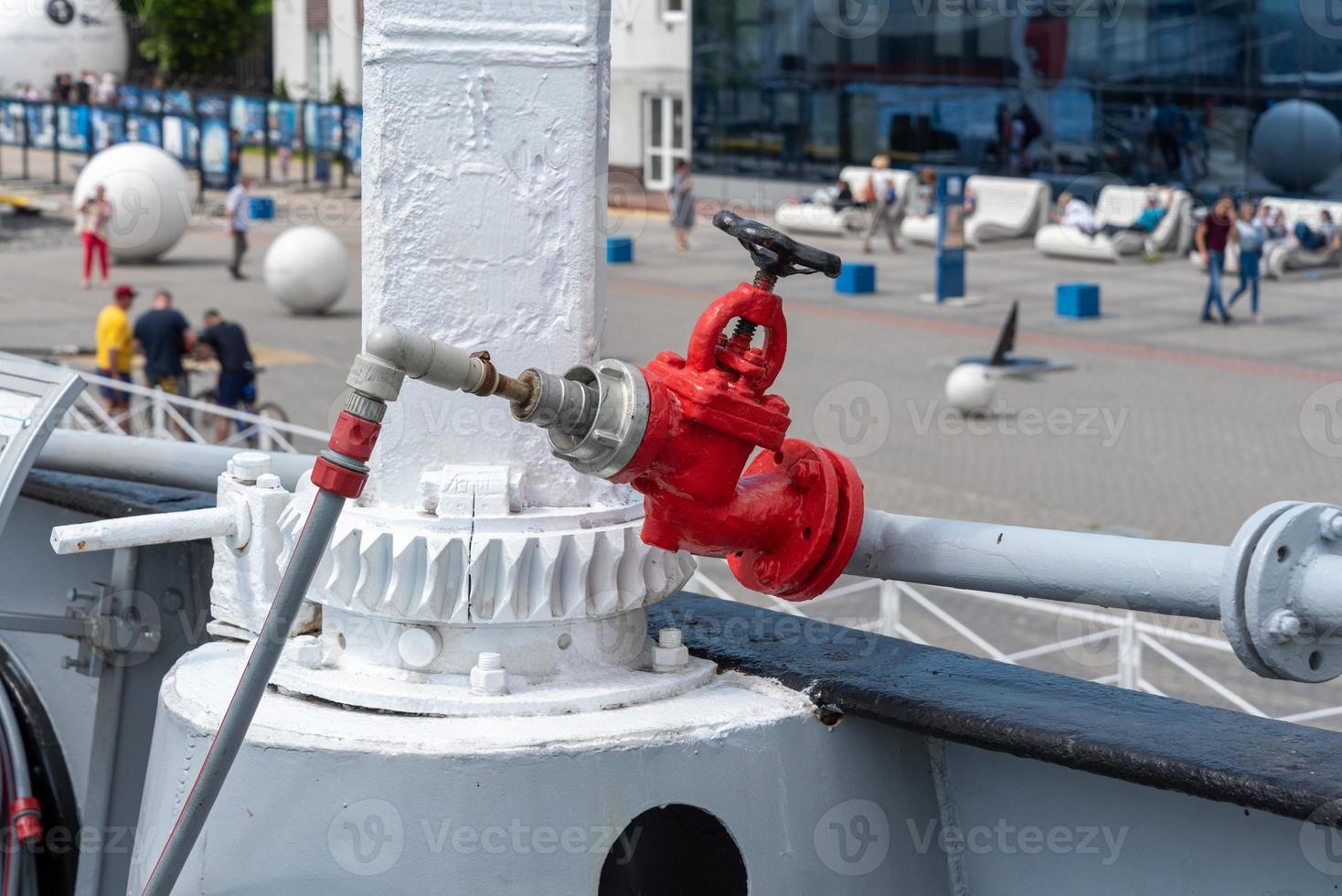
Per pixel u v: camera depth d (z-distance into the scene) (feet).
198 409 36.47
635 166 90.94
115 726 10.27
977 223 79.36
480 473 7.30
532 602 7.26
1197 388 47.52
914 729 7.06
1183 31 71.56
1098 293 61.00
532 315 7.46
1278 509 5.98
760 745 7.11
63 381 8.44
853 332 57.77
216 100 89.15
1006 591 7.13
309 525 6.14
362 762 6.66
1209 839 6.75
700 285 68.18
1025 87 77.10
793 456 7.31
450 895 6.66
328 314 62.54
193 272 73.00
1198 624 23.86
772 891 7.12
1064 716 6.83
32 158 103.14
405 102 7.25
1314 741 6.49
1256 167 71.20
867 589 25.99
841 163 83.46
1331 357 52.19
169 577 10.53
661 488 6.81
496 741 6.70
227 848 6.85
